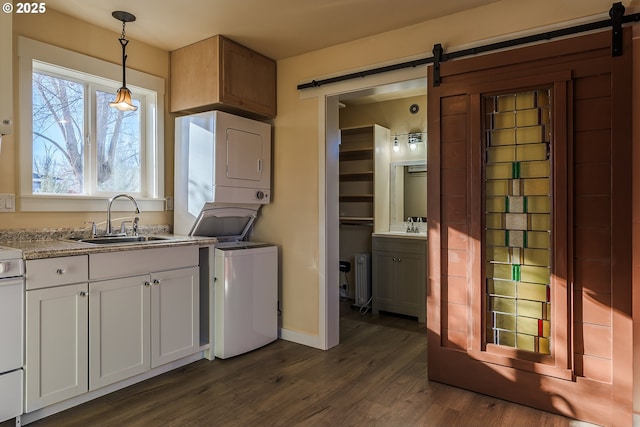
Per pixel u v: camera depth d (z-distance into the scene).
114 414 2.22
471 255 2.51
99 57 2.90
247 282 3.15
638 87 2.07
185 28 2.90
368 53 3.02
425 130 4.55
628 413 2.07
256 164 3.36
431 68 2.66
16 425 2.05
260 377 2.72
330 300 3.31
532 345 2.38
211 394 2.47
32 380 2.07
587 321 2.18
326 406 2.33
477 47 2.54
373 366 2.92
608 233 2.13
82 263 2.25
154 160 3.30
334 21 2.77
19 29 2.50
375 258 4.34
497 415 2.24
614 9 2.10
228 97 3.08
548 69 2.27
